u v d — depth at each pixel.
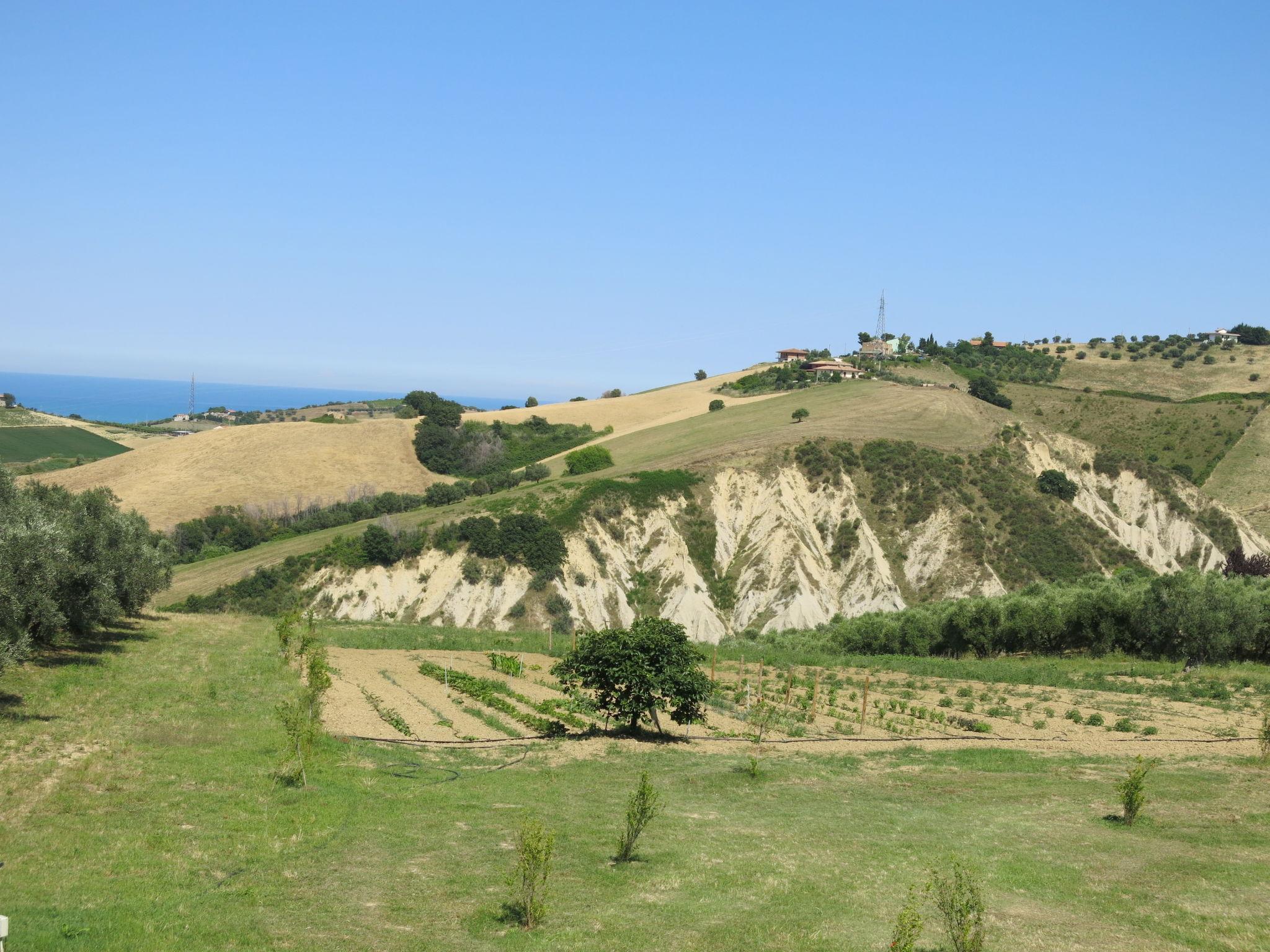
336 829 17.75
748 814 20.14
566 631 76.69
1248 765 24.39
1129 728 30.41
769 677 43.75
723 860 16.73
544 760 25.23
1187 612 45.59
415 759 24.70
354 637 49.22
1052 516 94.06
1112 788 22.11
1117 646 50.25
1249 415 138.88
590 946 12.71
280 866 15.53
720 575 87.75
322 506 107.56
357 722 28.89
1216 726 31.09
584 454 112.31
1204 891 14.81
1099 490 104.56
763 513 93.38
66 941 11.71
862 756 26.77
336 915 13.60
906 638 57.09
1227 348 188.62
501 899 14.52
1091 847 17.38
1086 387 167.25
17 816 16.69
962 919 11.94
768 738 29.48
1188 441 135.75
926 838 18.14
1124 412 145.50
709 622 82.19
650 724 30.89
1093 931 13.10
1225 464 128.50
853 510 94.25
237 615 55.41
